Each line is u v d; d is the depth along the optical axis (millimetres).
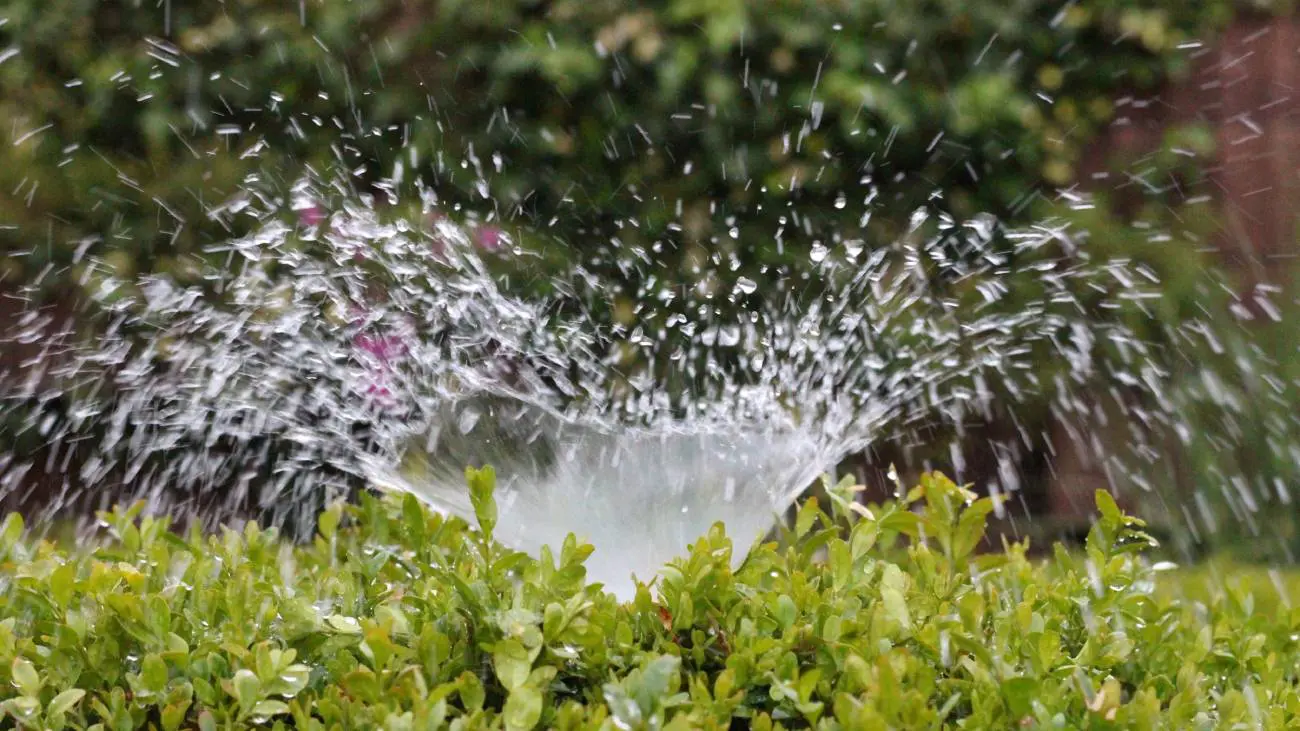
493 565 3074
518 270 8422
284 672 2711
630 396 8133
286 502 8383
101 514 3881
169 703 2734
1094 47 8867
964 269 8883
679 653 2865
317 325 8258
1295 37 9070
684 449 3869
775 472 3918
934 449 8977
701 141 8570
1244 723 2832
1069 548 9102
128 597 2922
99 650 2930
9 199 8977
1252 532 9008
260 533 3908
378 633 2635
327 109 8773
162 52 8844
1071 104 8898
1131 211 9180
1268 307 9109
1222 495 9094
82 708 2877
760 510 3820
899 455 8922
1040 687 2600
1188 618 3541
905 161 8711
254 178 8766
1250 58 9125
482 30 8570
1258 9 9094
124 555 3676
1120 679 3086
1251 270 9156
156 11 8859
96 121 8961
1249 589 3555
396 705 2537
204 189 8805
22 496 8914
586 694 2746
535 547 3682
